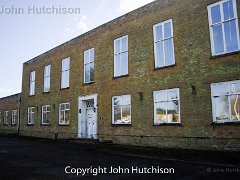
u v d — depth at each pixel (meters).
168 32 14.97
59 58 24.38
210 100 12.53
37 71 28.14
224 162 9.66
